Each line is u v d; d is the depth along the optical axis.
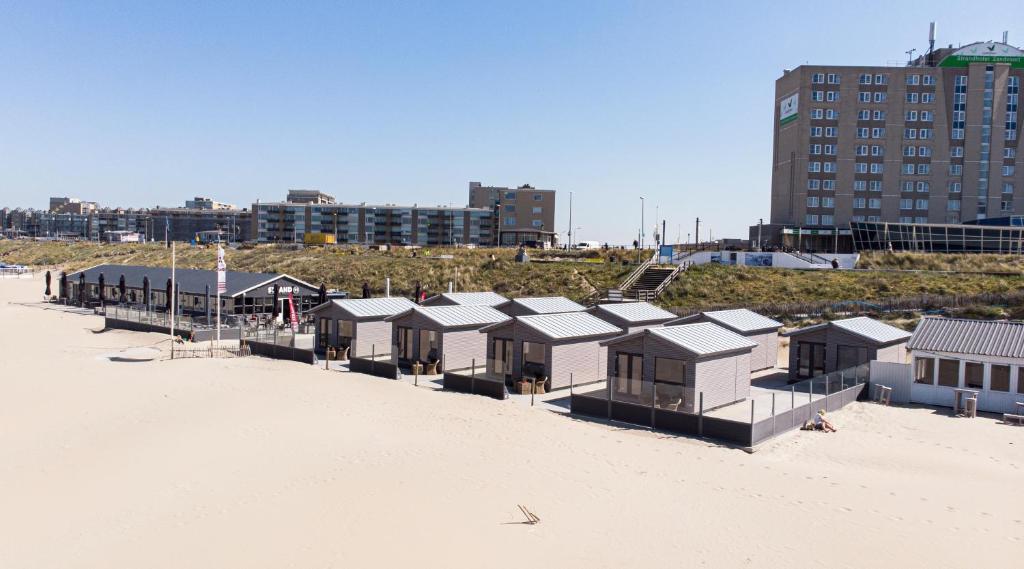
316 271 93.38
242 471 20.66
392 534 16.28
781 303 58.69
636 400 27.28
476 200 198.88
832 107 108.31
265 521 17.05
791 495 19.23
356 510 17.72
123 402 29.73
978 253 81.94
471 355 39.12
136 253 139.62
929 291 60.31
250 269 102.56
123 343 49.09
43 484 19.91
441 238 185.50
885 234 88.75
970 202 106.69
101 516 17.53
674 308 58.94
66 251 162.12
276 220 185.38
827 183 108.50
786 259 73.50
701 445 24.48
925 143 107.31
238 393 31.30
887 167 107.69
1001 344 30.83
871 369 33.16
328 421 26.33
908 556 15.41
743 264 75.00
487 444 23.62
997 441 25.55
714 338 30.53
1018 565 14.99
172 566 14.77
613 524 17.00
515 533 16.39
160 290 62.81
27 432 25.27
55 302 78.75
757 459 22.89
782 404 29.25
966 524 17.28
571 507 18.09
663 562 14.98
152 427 25.62
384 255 100.94
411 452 22.55
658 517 17.48
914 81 107.25
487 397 31.69
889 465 22.44
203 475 20.34
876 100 107.69
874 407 31.30
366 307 43.19
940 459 23.14
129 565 14.87
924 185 107.38
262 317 54.12
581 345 35.09
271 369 38.03
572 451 23.09
